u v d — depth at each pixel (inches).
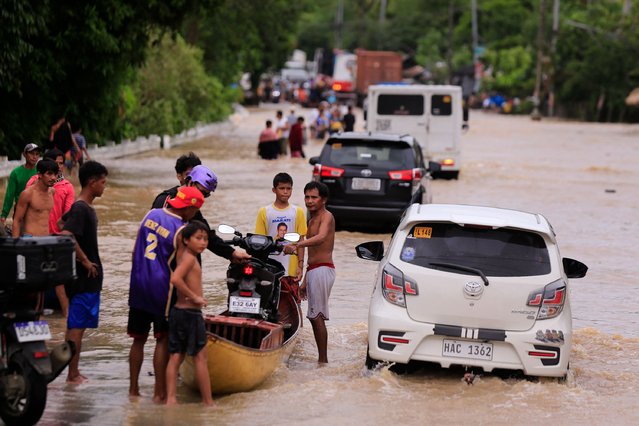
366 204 1576.0
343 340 922.1
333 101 4581.7
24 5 1909.4
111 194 1934.1
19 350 625.6
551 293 762.2
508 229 781.9
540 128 5359.3
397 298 773.3
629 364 867.4
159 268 700.7
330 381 771.4
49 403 697.0
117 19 2240.4
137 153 3061.0
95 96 2541.8
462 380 772.6
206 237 683.4
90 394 722.8
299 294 872.9
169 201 714.8
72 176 2154.3
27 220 936.9
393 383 765.3
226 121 4808.1
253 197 1993.1
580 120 6643.7
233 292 789.2
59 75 2271.2
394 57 6624.0
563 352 757.9
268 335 748.0
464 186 2399.1
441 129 2534.5
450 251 781.3
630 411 719.7
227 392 732.7
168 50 3949.3
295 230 880.9
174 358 687.1
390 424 669.3
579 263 839.1
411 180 1573.6
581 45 6643.7
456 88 2519.7
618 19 6678.2
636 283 1250.6
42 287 625.6
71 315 738.8
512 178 2630.4
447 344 763.4
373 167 1578.5
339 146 1609.3
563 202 2116.1
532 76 7760.8
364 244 904.9
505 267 770.2
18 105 2272.4
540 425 678.5
